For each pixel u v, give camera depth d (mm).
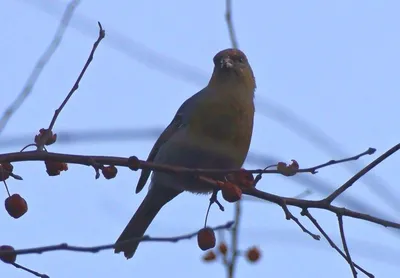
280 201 7789
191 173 7598
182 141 11273
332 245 7590
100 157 7535
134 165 7559
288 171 6984
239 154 11523
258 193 7945
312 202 7727
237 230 8836
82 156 7566
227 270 8734
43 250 5855
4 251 5867
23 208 7379
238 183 8047
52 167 7902
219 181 8109
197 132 11281
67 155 7508
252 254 8828
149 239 5652
